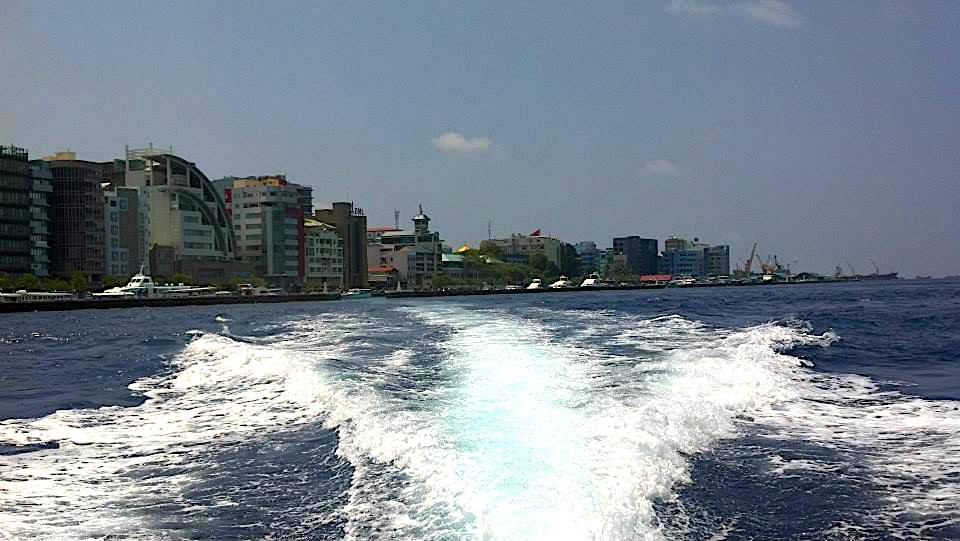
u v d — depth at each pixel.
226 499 15.81
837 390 25.38
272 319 81.75
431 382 26.62
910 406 22.69
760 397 23.84
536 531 11.99
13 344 59.41
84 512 15.59
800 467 16.56
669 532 13.15
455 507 13.54
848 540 12.99
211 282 194.25
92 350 50.28
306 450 18.86
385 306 116.94
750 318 64.25
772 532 13.28
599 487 14.08
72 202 166.00
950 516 13.90
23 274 151.62
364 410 21.50
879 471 16.31
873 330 48.53
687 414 19.92
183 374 33.81
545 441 17.31
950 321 57.28
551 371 28.38
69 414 25.78
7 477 18.14
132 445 20.91
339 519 13.93
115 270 178.00
